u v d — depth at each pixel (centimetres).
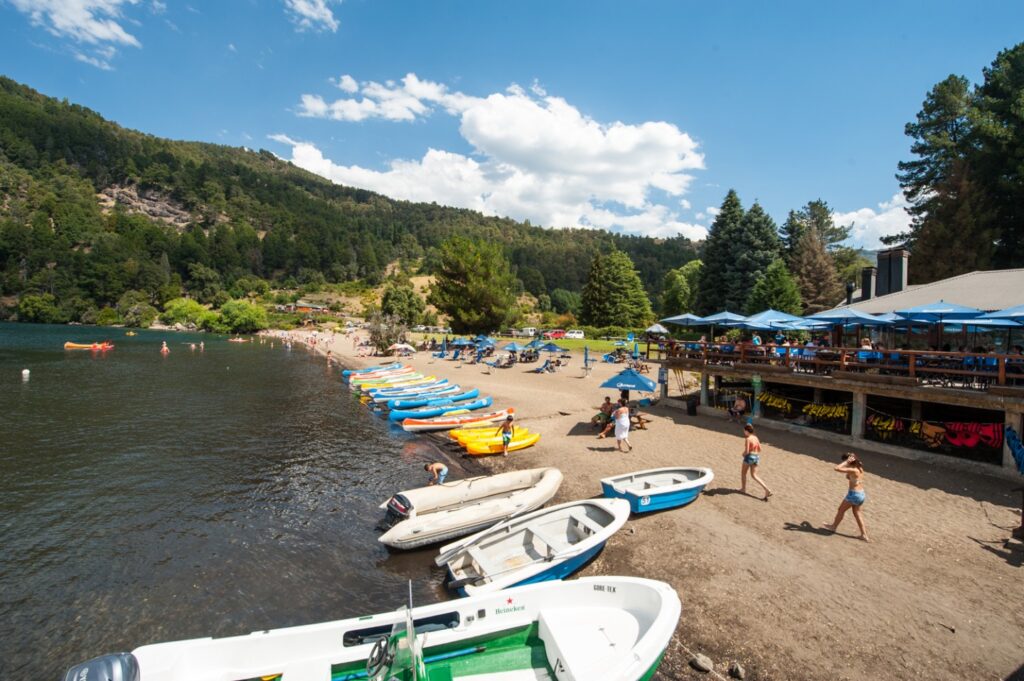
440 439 2006
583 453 1698
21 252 12025
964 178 3712
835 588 857
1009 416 1302
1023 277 2105
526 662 644
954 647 710
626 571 948
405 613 642
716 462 1540
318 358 5362
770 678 669
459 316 5581
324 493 1409
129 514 1270
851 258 6212
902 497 1221
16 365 4294
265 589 941
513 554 987
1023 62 3622
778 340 3438
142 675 540
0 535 1156
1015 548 970
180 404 2684
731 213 5538
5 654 771
